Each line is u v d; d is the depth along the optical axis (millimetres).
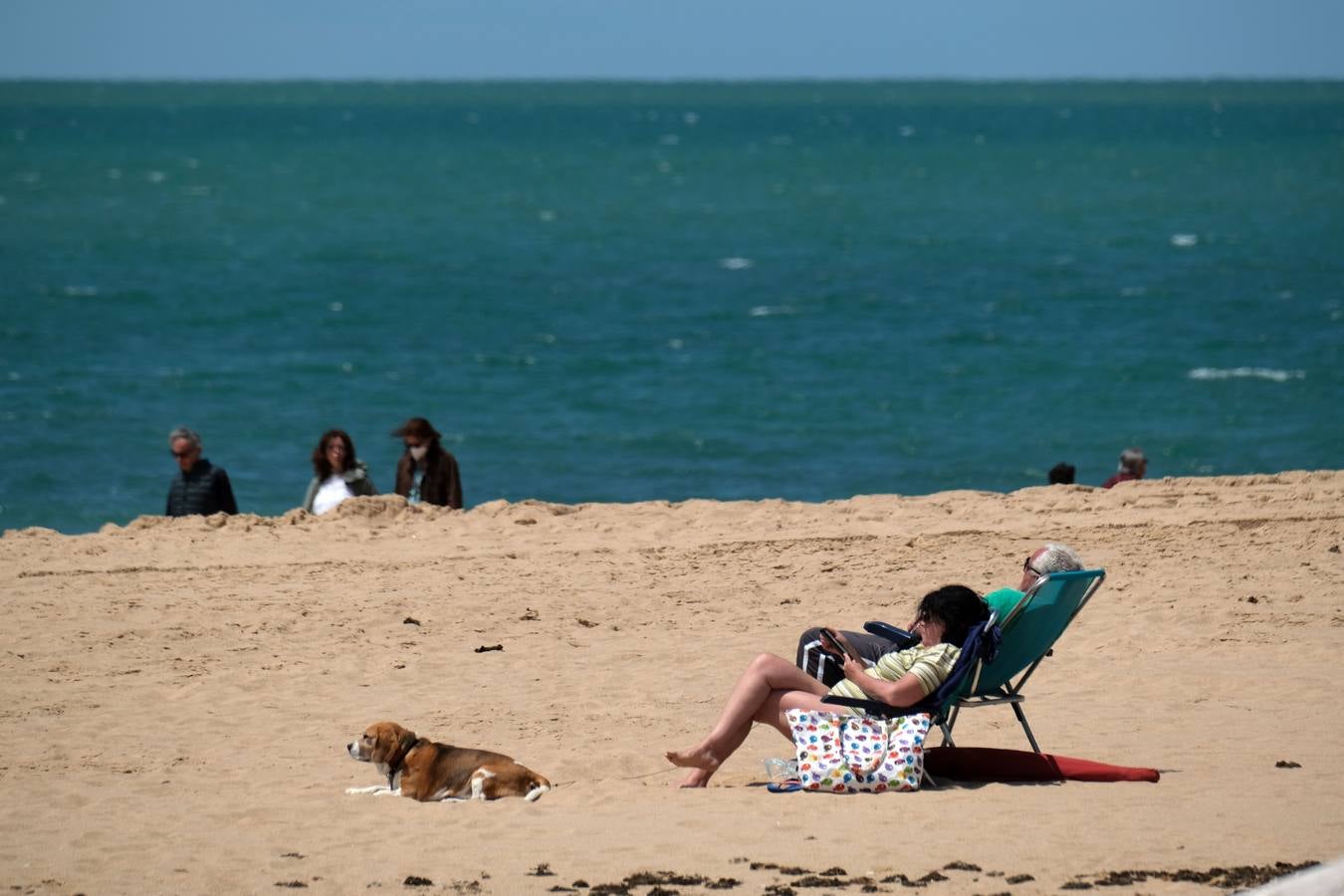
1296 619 33656
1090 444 90000
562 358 118000
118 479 80750
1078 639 33062
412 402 102188
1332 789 22016
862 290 156625
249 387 105688
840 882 17828
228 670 30875
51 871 19406
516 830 20844
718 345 123688
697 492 80688
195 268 173375
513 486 82062
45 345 119625
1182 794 21844
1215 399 100938
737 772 24750
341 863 19516
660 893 17656
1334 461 84812
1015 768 22984
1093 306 142625
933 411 99062
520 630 33750
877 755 22406
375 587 37125
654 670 30969
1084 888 17359
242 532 43094
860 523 43562
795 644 32688
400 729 23219
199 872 19250
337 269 175500
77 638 32906
